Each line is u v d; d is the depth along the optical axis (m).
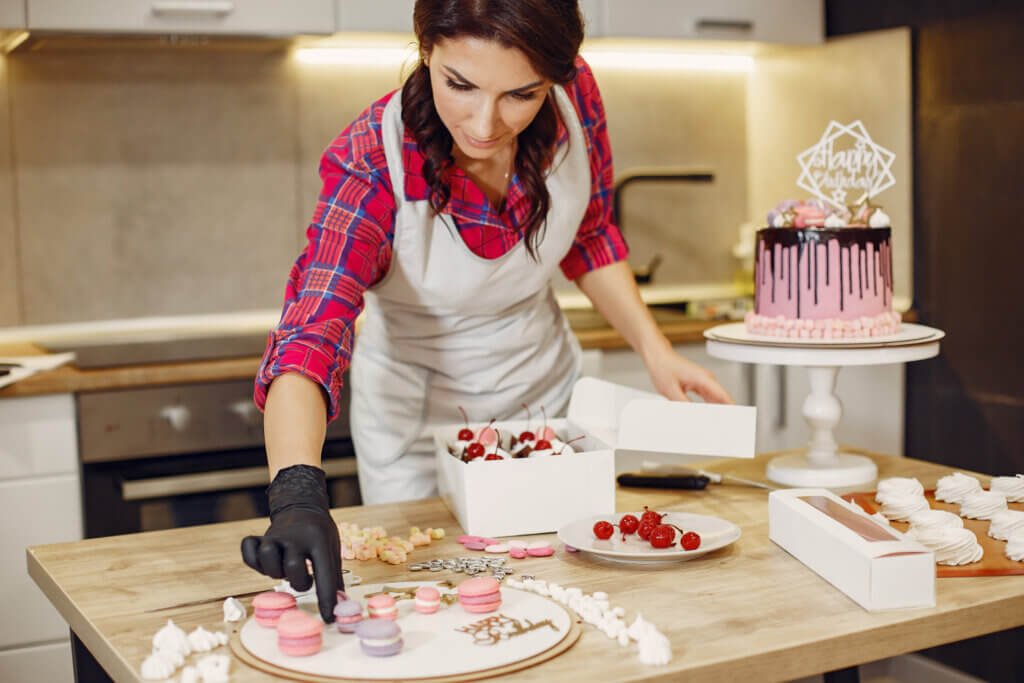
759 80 3.53
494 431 1.59
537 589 1.22
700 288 3.59
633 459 2.03
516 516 1.45
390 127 1.56
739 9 3.10
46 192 2.92
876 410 3.06
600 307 1.95
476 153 1.41
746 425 1.50
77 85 2.92
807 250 1.84
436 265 1.67
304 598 1.19
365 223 1.55
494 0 1.25
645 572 1.30
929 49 2.94
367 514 1.56
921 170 3.00
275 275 3.16
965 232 2.88
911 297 3.05
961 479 1.55
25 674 2.42
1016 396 2.78
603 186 1.88
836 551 1.23
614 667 1.02
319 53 3.12
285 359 1.34
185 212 3.05
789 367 3.01
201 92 3.03
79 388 2.40
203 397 2.52
